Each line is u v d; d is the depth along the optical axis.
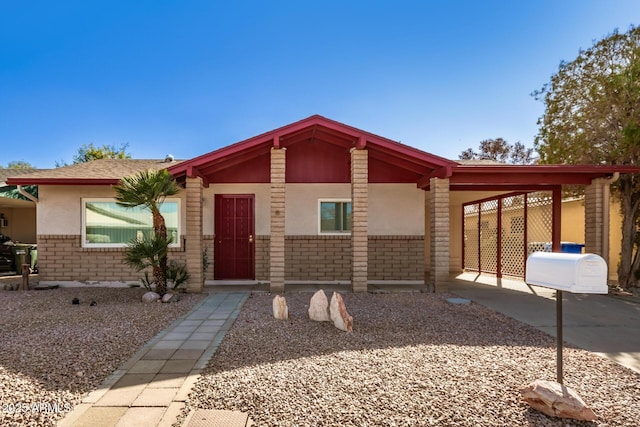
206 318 5.87
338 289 8.73
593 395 3.23
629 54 9.02
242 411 2.87
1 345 4.45
